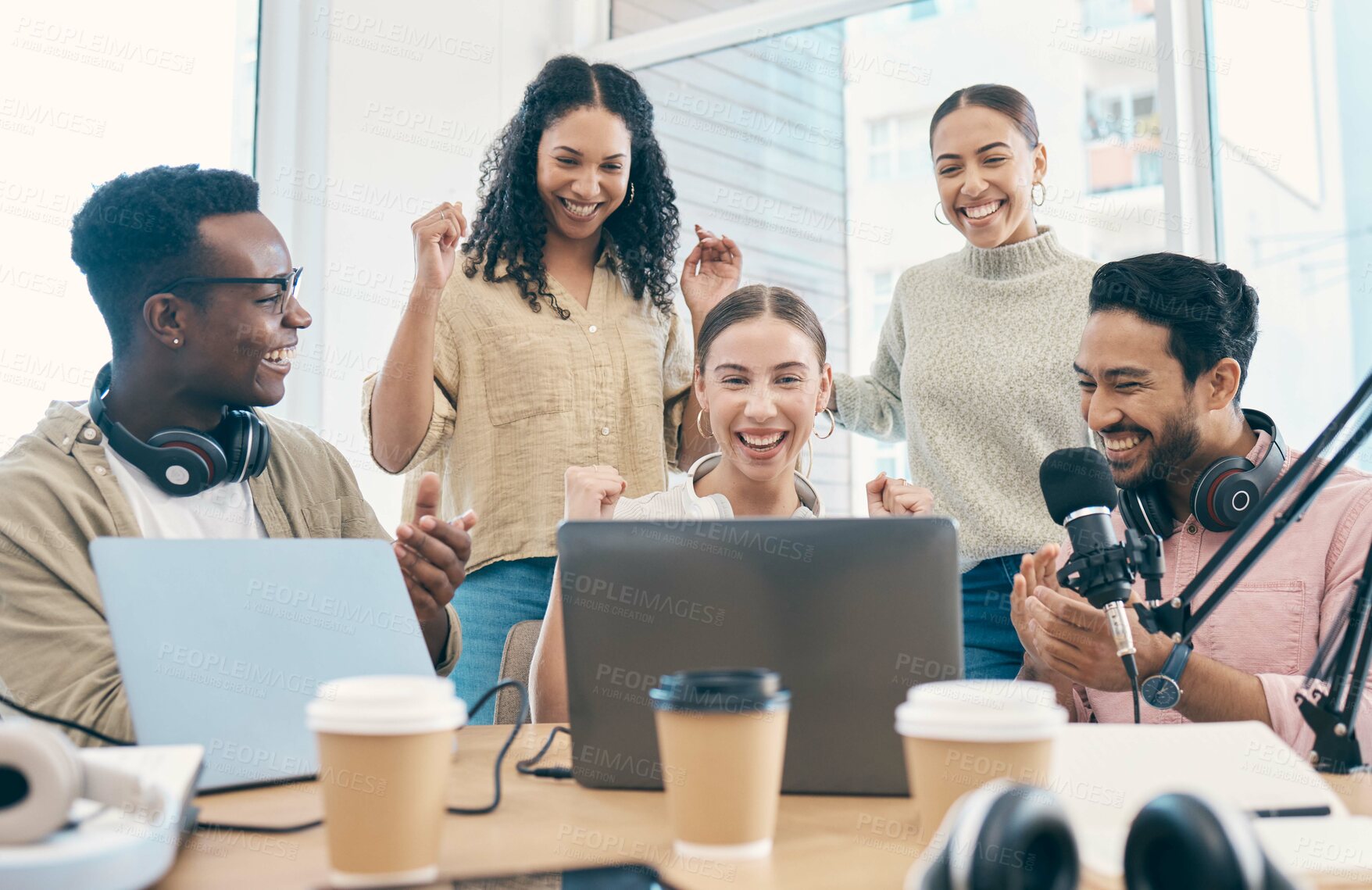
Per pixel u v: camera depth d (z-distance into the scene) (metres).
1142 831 0.49
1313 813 0.75
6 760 0.58
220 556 0.96
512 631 1.79
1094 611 1.06
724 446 1.76
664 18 3.27
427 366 2.06
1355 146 2.30
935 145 2.19
